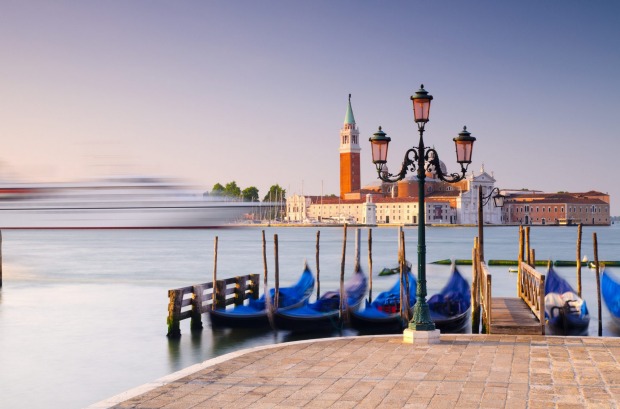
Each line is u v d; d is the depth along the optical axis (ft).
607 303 112.57
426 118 70.13
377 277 215.10
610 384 49.55
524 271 109.81
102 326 116.88
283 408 43.93
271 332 107.65
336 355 61.21
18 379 79.71
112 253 374.84
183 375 53.31
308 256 359.05
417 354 61.62
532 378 51.62
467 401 45.09
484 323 94.94
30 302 151.94
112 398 46.68
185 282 204.95
